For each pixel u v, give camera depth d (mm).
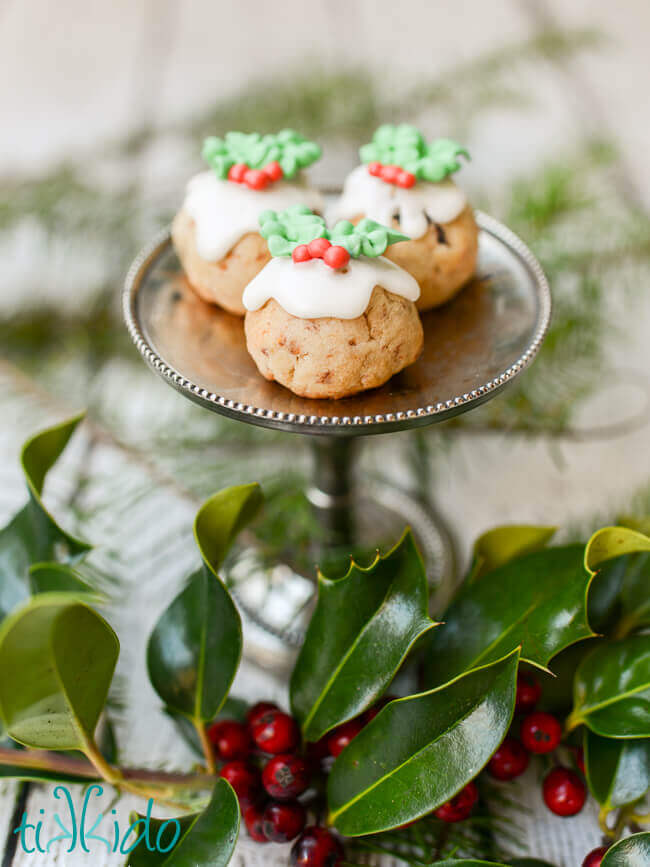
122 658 303
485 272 301
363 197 283
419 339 262
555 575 257
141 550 332
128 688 297
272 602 321
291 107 422
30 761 250
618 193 426
